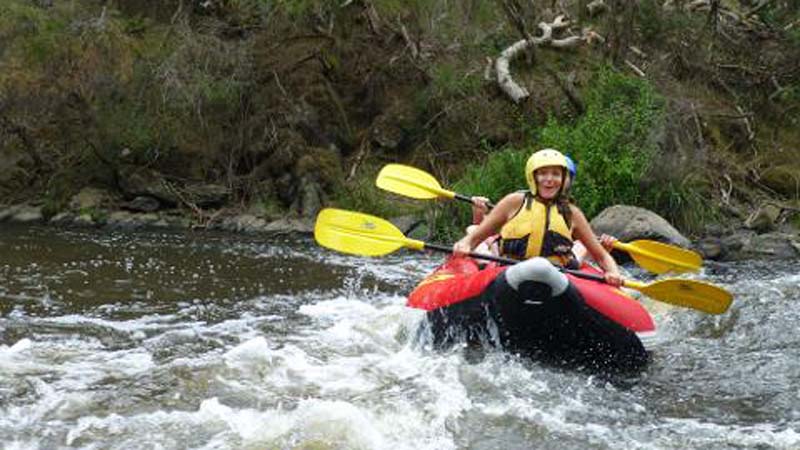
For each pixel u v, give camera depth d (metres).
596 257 5.89
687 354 5.63
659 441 4.09
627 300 5.38
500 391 4.73
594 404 4.61
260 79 12.66
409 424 4.21
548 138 11.05
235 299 7.14
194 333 5.95
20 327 6.00
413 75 13.25
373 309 6.81
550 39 13.80
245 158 12.58
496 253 6.21
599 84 11.88
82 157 12.56
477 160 12.45
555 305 4.97
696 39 13.65
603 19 14.84
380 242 6.12
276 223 11.44
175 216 11.93
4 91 11.92
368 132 12.86
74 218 11.76
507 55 13.26
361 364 5.18
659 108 11.55
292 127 12.37
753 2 15.41
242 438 3.99
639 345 5.28
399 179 7.30
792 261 9.63
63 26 11.81
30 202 12.32
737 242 10.20
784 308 6.70
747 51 14.33
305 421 4.15
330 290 7.65
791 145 13.15
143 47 12.16
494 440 4.07
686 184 10.96
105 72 11.91
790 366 5.35
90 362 5.17
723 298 5.38
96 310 6.60
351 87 13.24
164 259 8.96
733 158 12.50
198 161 12.56
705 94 13.61
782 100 13.77
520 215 5.76
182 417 4.22
